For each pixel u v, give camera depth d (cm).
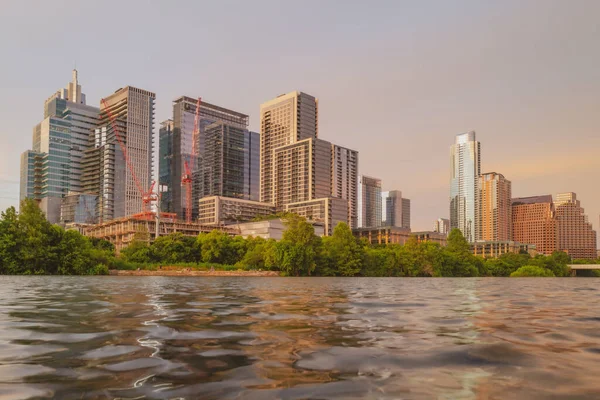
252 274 11412
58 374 736
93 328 1296
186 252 13000
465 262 15150
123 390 641
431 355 910
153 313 1728
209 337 1138
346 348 987
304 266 11669
